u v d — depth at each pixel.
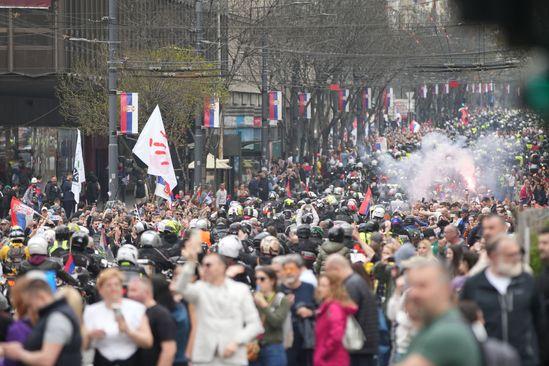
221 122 158.75
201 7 144.50
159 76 144.12
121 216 82.38
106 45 152.88
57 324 29.73
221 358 34.97
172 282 38.34
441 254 52.25
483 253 39.78
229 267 42.44
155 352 34.09
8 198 123.38
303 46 197.50
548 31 20.95
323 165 199.00
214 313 34.91
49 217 78.00
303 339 41.50
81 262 49.53
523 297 32.31
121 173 162.00
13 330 32.12
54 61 153.62
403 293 38.38
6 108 173.75
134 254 40.56
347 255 48.62
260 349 38.88
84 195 143.25
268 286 39.06
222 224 75.06
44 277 32.25
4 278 57.12
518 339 32.31
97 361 34.00
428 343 20.67
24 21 153.62
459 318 21.33
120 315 33.56
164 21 171.88
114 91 117.81
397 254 41.81
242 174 188.50
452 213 94.38
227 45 173.38
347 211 94.25
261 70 194.00
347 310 36.88
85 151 170.00
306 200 106.00
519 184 165.38
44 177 154.00
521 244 37.91
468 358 20.55
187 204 107.44
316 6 199.12
